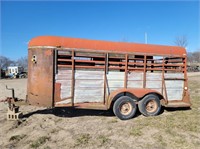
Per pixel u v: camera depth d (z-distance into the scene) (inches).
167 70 312.3
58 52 265.0
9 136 228.8
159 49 308.7
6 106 378.9
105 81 283.4
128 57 292.7
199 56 2293.3
